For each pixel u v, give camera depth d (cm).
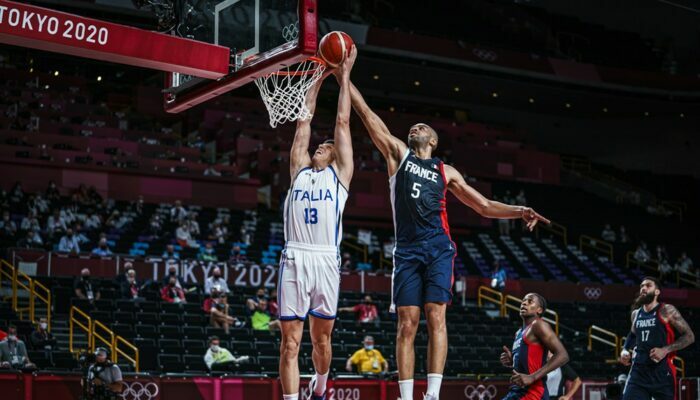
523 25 4072
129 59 755
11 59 3619
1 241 2309
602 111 4428
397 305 624
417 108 4300
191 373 1505
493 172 3988
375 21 3716
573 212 3841
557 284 2959
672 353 955
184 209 2816
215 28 818
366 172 3369
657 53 4231
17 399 1336
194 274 2339
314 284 627
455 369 1992
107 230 2539
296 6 722
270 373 1559
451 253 630
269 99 762
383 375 1577
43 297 2125
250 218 3019
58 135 3070
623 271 3303
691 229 3950
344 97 650
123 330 1873
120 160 3064
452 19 3928
